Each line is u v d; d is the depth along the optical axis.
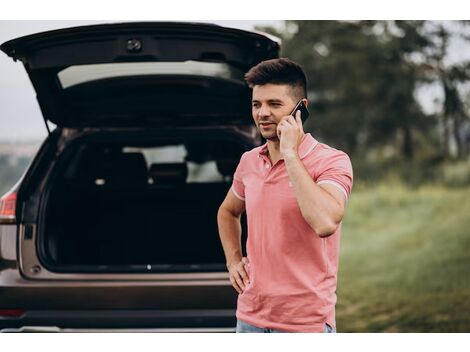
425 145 15.91
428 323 5.62
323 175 2.22
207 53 3.12
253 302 2.34
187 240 4.39
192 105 3.82
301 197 2.11
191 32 3.05
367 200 12.41
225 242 2.55
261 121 2.27
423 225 10.66
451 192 12.75
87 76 3.54
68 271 3.25
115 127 3.79
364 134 16.19
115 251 4.32
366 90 16.23
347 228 11.11
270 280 2.28
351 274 8.05
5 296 3.24
